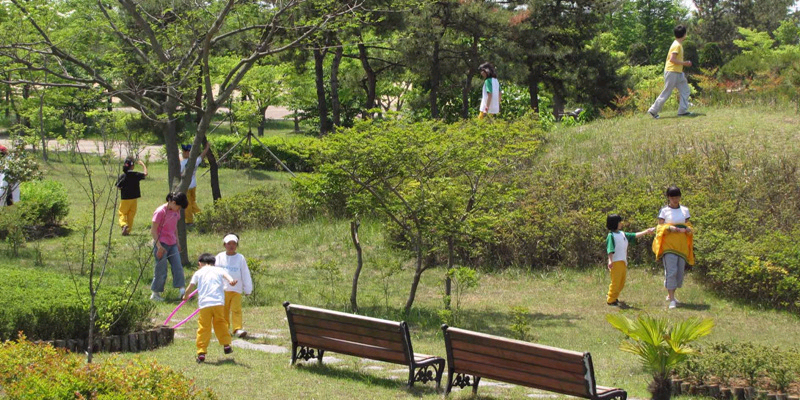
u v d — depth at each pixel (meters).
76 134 11.84
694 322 7.38
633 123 20.31
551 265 15.52
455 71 29.06
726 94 22.00
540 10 32.22
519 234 15.60
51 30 15.76
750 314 11.90
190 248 17.78
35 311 8.41
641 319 7.50
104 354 8.38
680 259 12.26
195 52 16.06
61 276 10.34
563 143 19.77
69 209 21.66
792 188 15.05
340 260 16.62
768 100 20.81
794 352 8.19
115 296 8.87
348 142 11.43
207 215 20.03
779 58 25.55
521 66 30.08
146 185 28.70
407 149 11.35
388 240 17.19
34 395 5.48
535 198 16.28
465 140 11.82
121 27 15.91
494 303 13.20
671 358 7.36
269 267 16.09
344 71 37.00
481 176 12.82
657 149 17.86
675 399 7.61
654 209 14.99
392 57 28.64
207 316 8.41
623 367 8.98
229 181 30.86
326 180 11.85
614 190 16.16
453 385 7.36
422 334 10.75
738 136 17.72
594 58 36.66
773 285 12.20
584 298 13.27
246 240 18.67
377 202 11.91
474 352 7.01
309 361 8.63
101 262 15.63
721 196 15.09
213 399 6.11
